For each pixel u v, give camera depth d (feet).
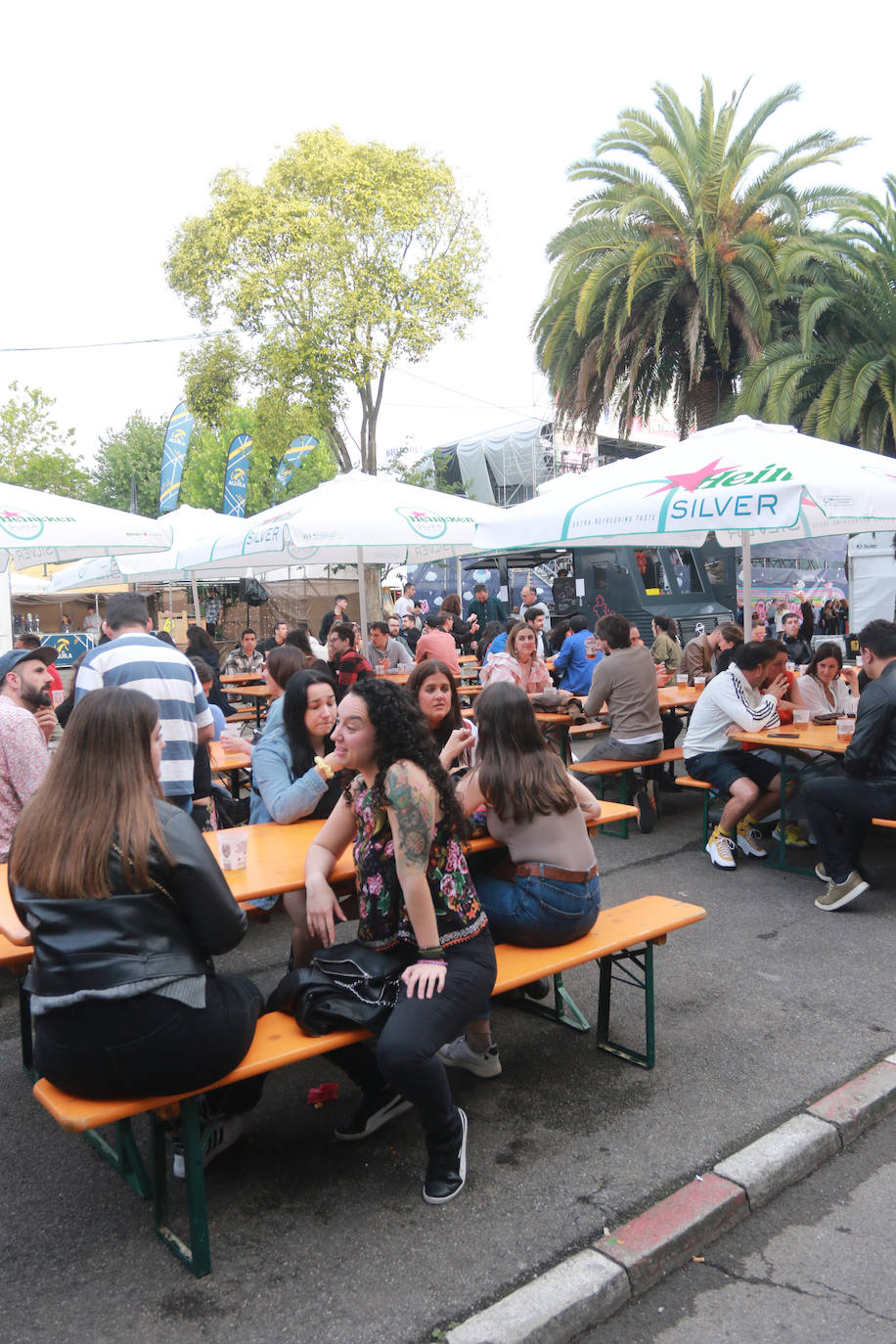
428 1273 8.48
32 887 7.77
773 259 57.52
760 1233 9.37
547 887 11.11
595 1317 8.13
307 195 66.44
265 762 14.55
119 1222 9.33
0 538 21.75
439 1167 9.47
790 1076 11.80
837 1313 8.23
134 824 7.74
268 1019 9.74
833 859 17.35
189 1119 8.36
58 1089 8.21
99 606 97.71
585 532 19.92
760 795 20.70
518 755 11.18
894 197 60.39
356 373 68.28
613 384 62.03
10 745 12.96
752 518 17.47
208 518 42.16
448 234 69.87
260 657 45.29
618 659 22.77
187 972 7.94
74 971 7.62
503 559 55.31
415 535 26.50
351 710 9.63
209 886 8.04
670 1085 11.66
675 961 15.43
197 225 67.51
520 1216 9.23
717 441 20.67
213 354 75.05
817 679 21.83
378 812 9.68
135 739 8.02
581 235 60.90
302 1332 7.81
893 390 57.82
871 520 25.99
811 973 14.79
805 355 56.24
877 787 16.63
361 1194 9.67
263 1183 9.91
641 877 19.72
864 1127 11.03
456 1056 11.95
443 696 14.11
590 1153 10.25
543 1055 12.53
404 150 68.28
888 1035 12.79
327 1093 11.46
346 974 9.49
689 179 57.77
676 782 21.30
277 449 78.84
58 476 134.72
